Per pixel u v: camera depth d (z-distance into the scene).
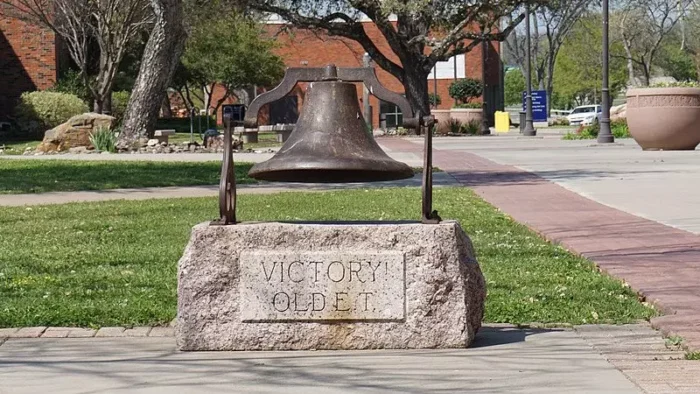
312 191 18.08
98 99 45.59
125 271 9.66
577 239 11.51
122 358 6.42
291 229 6.49
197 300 6.53
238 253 6.51
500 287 8.76
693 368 6.00
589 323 7.42
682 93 29.03
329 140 6.87
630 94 29.97
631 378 5.78
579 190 17.67
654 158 25.83
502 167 23.77
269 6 46.97
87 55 49.12
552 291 8.52
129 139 33.38
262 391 5.62
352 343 6.52
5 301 8.24
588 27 86.19
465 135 52.31
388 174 7.04
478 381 5.76
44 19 44.12
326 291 6.49
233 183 6.75
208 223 6.62
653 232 12.00
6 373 6.06
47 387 5.74
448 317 6.50
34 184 19.97
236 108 34.62
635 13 79.94
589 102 120.69
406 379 5.82
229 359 6.35
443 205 15.21
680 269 9.41
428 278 6.47
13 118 48.88
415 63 49.97
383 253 6.46
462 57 72.19
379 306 6.48
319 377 5.89
